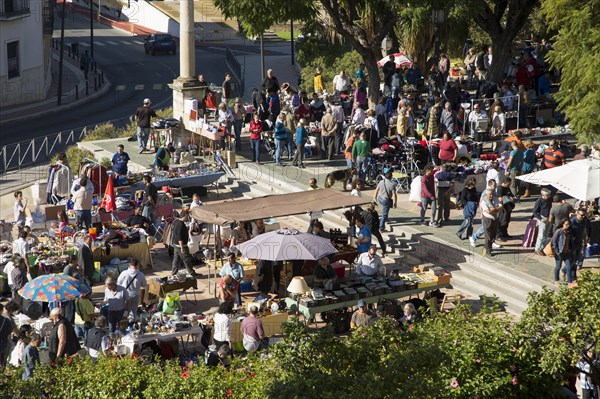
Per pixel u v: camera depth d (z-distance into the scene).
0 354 22.42
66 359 19.88
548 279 27.34
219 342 23.66
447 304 26.80
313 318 25.92
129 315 25.16
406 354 15.43
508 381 17.62
